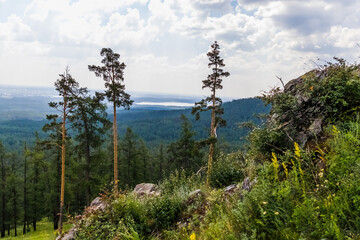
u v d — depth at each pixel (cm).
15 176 3838
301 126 418
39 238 2559
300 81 516
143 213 575
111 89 1914
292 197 281
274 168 333
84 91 1978
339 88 395
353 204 236
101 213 582
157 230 545
